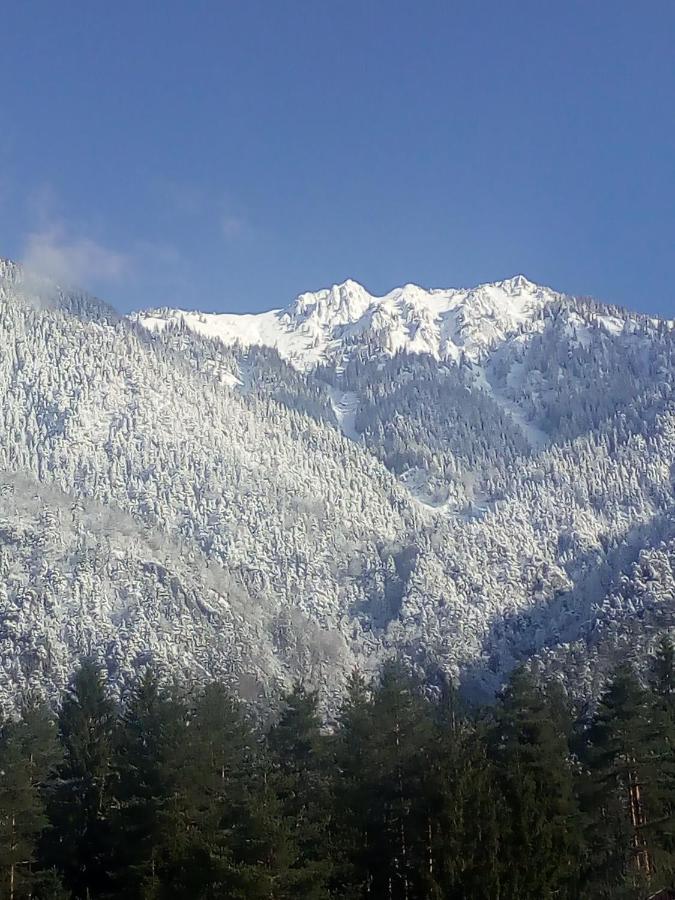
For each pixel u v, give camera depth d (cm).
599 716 6003
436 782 4600
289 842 4397
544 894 3750
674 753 5731
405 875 4862
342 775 5672
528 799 4106
